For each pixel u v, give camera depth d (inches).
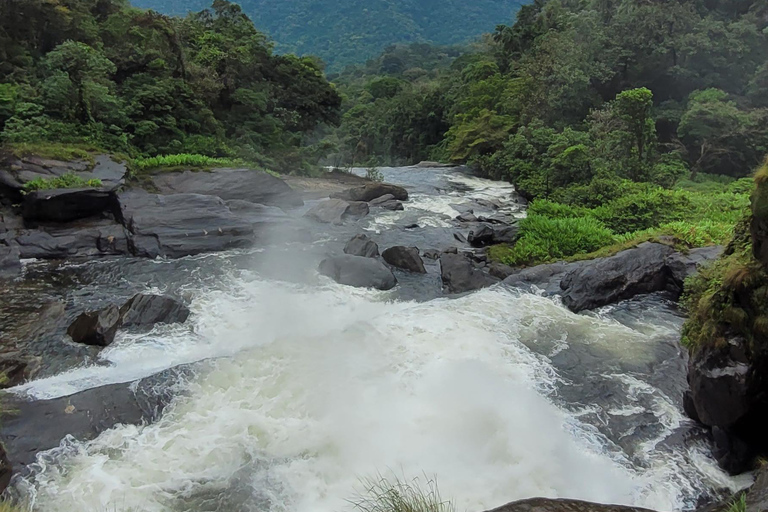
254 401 290.4
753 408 232.7
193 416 278.4
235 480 239.6
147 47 973.2
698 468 254.8
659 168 890.7
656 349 367.2
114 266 508.1
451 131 1649.9
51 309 412.2
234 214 639.8
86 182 593.6
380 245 627.5
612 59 1320.1
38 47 845.2
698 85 1272.1
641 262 466.9
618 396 312.3
